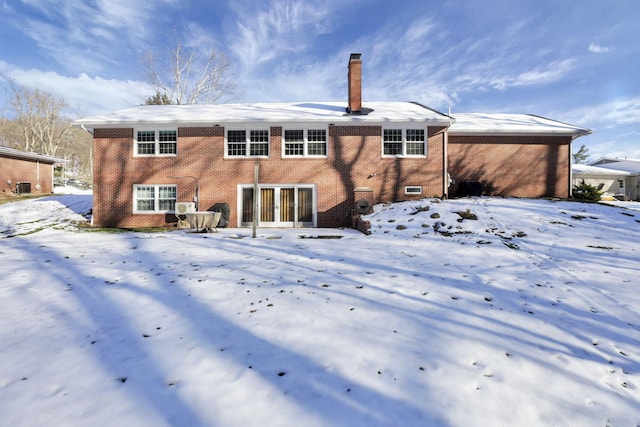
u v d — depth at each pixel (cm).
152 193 1511
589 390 249
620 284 500
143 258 728
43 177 2694
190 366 283
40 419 220
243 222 1506
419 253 757
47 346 321
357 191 1395
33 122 5203
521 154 1706
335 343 321
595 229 935
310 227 1491
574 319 376
